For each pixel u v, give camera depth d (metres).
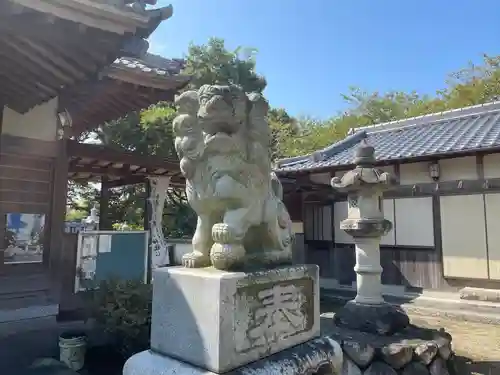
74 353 4.22
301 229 11.73
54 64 4.10
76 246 6.00
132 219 12.52
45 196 5.73
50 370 3.88
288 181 11.62
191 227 12.87
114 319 4.32
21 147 5.47
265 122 2.47
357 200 5.70
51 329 5.24
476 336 6.75
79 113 6.48
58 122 5.93
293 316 2.42
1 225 5.28
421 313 8.60
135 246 6.89
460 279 8.77
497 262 8.32
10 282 5.24
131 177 8.09
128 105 6.61
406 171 9.71
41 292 5.51
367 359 4.52
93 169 7.10
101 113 6.97
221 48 13.83
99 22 3.38
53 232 5.72
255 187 2.41
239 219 2.28
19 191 5.48
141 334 4.41
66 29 3.43
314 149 22.59
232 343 1.98
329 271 11.02
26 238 5.48
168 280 2.25
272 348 2.23
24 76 4.36
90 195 14.48
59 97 5.89
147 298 4.63
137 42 3.82
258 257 2.41
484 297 8.24
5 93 4.87
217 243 2.25
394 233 9.79
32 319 5.31
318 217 11.43
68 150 5.93
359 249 5.65
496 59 21.09
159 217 7.63
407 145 9.95
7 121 5.42
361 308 5.39
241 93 2.32
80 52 3.91
